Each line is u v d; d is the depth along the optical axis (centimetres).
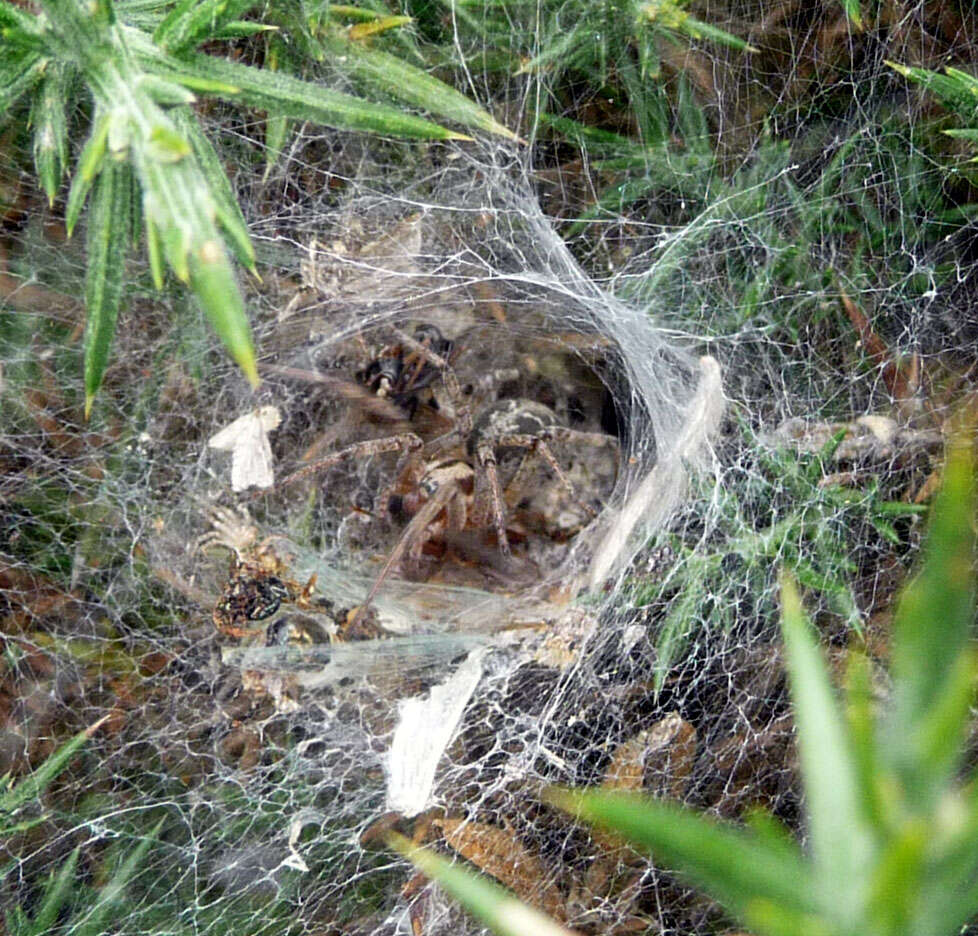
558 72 8
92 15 6
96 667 8
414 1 8
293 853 8
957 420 8
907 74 8
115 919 8
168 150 5
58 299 8
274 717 8
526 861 8
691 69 8
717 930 8
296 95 6
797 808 8
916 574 8
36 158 6
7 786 7
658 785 8
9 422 8
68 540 8
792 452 8
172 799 8
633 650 8
